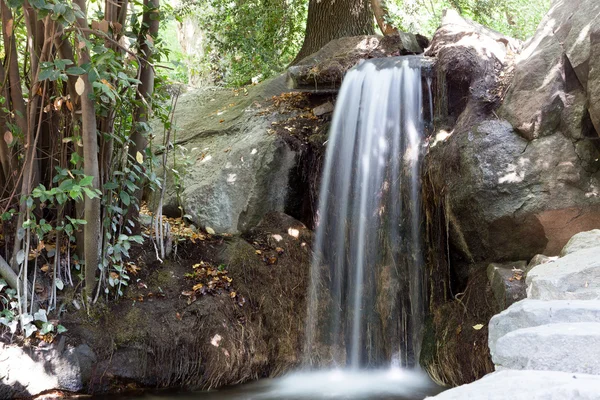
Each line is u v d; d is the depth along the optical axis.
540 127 5.14
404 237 5.85
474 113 5.71
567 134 5.04
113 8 4.88
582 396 1.56
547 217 4.87
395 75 6.55
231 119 7.95
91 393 4.81
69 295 5.05
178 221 6.74
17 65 4.96
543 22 5.96
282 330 5.71
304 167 6.90
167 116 5.56
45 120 5.06
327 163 6.72
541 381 1.77
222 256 6.08
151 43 4.98
